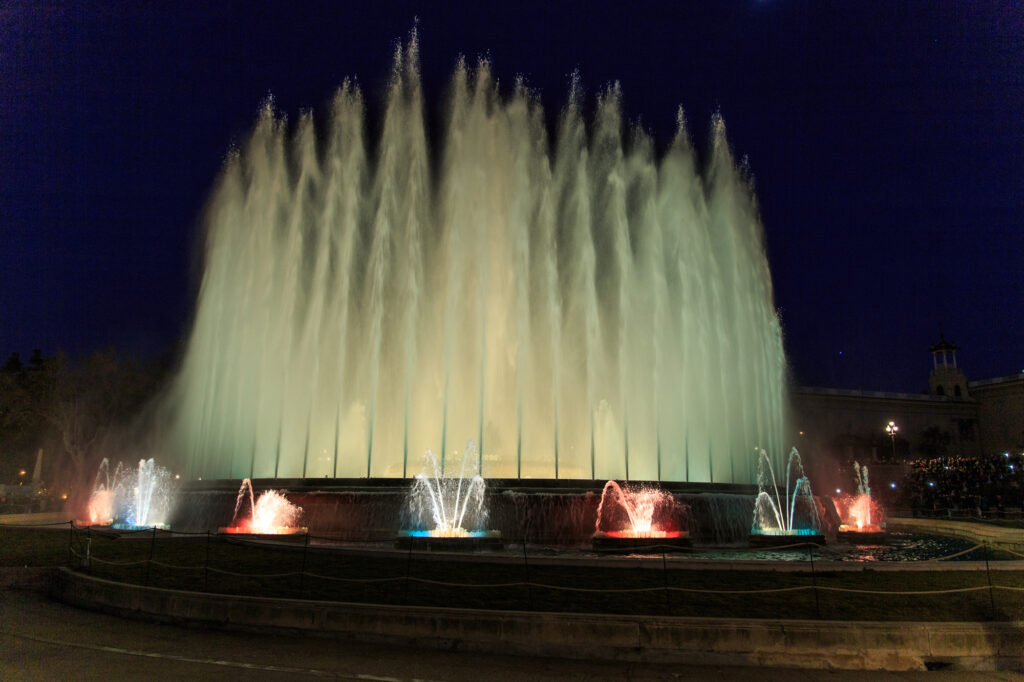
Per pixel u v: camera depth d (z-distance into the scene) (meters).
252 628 12.36
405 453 31.84
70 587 15.38
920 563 16.02
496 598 12.75
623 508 22.64
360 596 13.07
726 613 11.74
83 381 61.25
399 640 11.52
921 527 31.03
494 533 20.59
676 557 18.70
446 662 10.48
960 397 117.31
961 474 56.81
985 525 31.34
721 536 23.83
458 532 20.52
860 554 21.25
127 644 11.34
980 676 10.05
